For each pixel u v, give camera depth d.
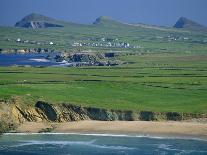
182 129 191.12
